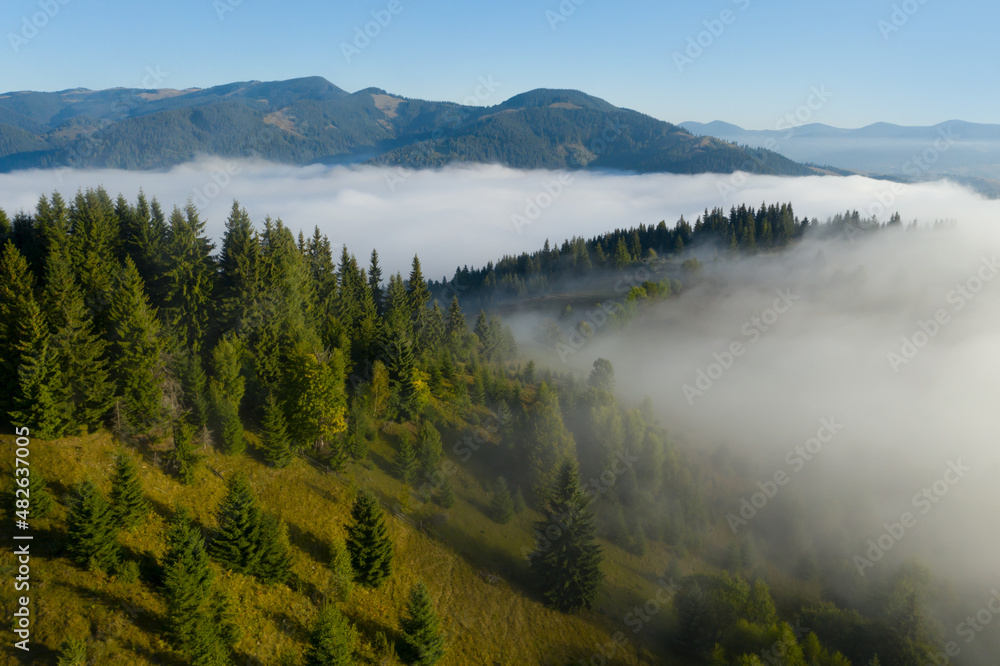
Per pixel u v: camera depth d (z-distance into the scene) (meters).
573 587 57.06
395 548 56.06
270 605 44.41
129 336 49.22
